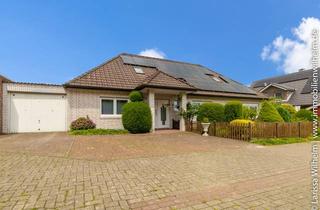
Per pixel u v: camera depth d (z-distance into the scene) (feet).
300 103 86.48
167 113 53.16
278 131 38.86
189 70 67.92
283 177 16.24
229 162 20.67
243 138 35.73
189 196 12.19
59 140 32.12
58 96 46.96
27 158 20.54
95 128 44.24
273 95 97.91
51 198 11.51
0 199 11.32
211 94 55.88
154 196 12.07
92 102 44.80
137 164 19.10
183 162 20.21
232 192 12.96
